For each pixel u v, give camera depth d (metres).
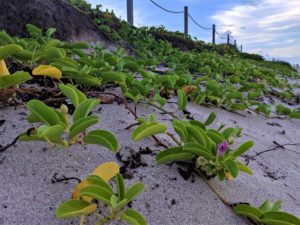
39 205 0.34
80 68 0.70
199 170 0.44
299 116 0.90
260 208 0.40
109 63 0.82
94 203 0.33
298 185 0.54
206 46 2.82
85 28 1.46
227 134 0.50
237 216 0.40
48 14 1.25
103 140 0.37
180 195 0.41
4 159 0.39
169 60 1.41
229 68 1.55
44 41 0.93
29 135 0.38
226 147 0.42
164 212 0.38
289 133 0.82
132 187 0.32
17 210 0.32
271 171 0.56
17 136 0.43
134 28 1.96
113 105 0.62
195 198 0.41
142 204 0.38
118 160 0.44
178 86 0.85
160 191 0.40
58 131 0.36
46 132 0.34
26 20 1.17
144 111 0.64
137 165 0.44
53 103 0.55
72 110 0.54
